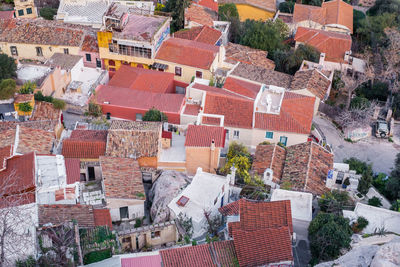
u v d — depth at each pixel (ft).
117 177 151.64
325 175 164.35
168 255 110.63
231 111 196.85
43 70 209.87
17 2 264.72
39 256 103.14
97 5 271.69
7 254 99.09
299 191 153.28
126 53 239.91
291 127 191.72
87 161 162.30
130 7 278.05
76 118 203.00
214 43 261.03
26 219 111.75
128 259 109.50
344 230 121.29
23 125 170.09
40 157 142.72
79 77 229.66
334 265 96.22
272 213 122.93
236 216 129.49
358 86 244.42
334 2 314.55
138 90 212.23
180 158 172.24
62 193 133.80
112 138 167.53
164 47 244.63
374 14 326.65
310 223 128.67
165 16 274.57
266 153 172.96
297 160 168.25
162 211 141.69
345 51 256.93
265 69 238.68
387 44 262.26
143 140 168.04
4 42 236.63
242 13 325.62
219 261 110.63
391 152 202.90
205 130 171.53
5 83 183.73
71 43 239.50
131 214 147.13
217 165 170.91
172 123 196.44
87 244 112.16
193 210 135.03
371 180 158.30
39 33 241.14
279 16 315.78
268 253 111.34
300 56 252.42
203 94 200.13
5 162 136.15
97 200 143.64
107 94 207.82
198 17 283.18
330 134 212.64
